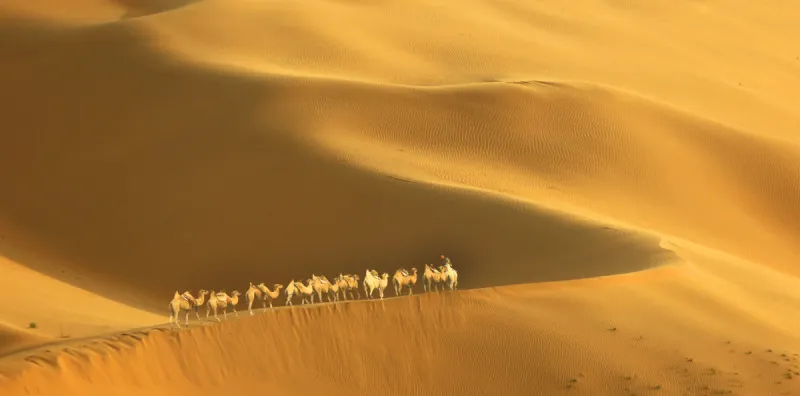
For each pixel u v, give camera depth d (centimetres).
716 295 16375
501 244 19988
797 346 15262
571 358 14088
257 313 13462
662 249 18288
